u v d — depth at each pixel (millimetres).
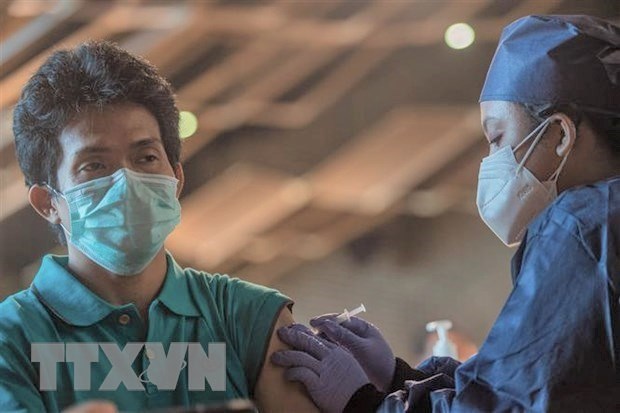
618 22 7094
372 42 8195
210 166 8266
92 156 1829
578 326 1857
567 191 1969
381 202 9023
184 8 6602
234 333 2016
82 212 1829
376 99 8688
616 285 1844
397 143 8930
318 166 8711
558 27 2076
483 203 2180
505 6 7738
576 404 1854
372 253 9797
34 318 1839
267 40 7496
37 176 1899
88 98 1823
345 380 2057
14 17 5426
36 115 1848
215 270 8766
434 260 9664
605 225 1885
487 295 9414
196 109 7672
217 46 7305
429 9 7980
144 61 1908
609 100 2016
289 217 9070
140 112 1864
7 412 1723
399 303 9680
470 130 8602
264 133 8414
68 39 5602
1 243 6121
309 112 8430
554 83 2029
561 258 1896
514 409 1883
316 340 2092
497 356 1909
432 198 9266
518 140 2082
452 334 4863
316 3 7570
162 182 1869
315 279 9734
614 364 1852
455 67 8398
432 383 2113
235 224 8633
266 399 2039
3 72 5242
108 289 1897
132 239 1821
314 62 8094
